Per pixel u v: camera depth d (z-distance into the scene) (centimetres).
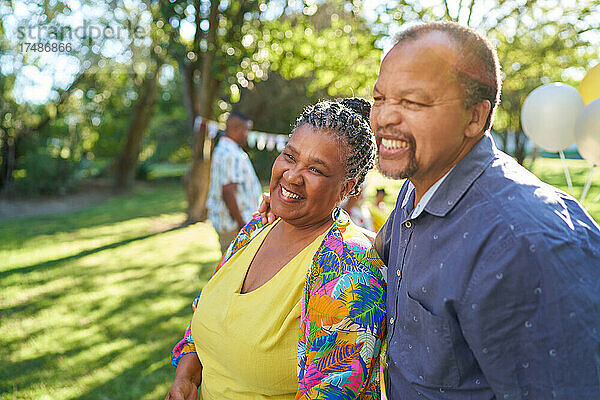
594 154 278
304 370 129
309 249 136
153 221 1171
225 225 433
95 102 1853
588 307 96
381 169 113
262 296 138
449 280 107
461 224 109
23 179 1633
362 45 856
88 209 1452
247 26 908
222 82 1012
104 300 555
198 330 150
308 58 877
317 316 126
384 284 135
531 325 98
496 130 1617
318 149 132
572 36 1024
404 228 125
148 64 1202
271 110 1702
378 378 133
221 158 424
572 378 95
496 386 103
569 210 106
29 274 675
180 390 158
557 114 306
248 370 136
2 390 351
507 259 99
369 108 148
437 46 104
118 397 343
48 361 397
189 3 863
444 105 105
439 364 110
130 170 1861
